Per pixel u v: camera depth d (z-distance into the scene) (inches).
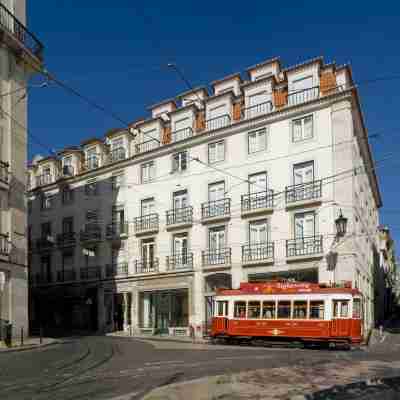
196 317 1217.4
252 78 1285.7
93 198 1529.3
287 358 637.9
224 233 1211.2
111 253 1454.2
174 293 1300.4
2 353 712.4
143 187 1395.2
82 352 717.3
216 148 1262.3
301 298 890.7
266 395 342.6
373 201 1716.3
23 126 972.6
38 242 1668.3
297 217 1100.5
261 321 922.7
